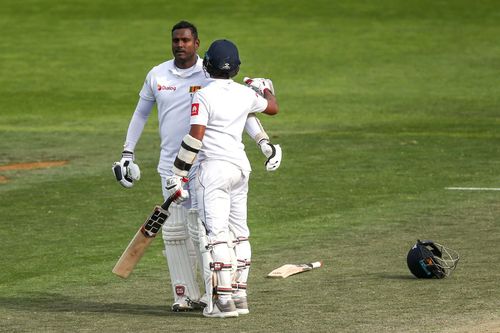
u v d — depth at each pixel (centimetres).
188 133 2844
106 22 12750
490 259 3519
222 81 2812
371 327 2606
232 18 12988
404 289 3080
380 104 8681
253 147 6525
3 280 3447
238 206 2838
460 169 5603
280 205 4709
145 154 6366
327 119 7975
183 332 2627
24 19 12912
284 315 2783
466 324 2609
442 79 9850
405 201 4741
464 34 12125
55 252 3881
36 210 4703
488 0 14025
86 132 7469
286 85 9669
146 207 4741
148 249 3922
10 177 5619
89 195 5047
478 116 8006
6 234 4219
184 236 2906
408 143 6606
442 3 13862
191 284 2923
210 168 2769
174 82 2941
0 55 11094
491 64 10550
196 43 2956
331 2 13912
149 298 3119
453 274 3284
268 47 11462
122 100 9112
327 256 3662
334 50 11319
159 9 13488
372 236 4009
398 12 13375
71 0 13938
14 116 8362
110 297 3144
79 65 10650
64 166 5969
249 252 2850
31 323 2784
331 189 5084
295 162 5912
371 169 5647
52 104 8925
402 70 10300
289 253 3734
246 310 2833
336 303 2914
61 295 3192
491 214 4391
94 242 4044
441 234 4000
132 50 11356
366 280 3234
